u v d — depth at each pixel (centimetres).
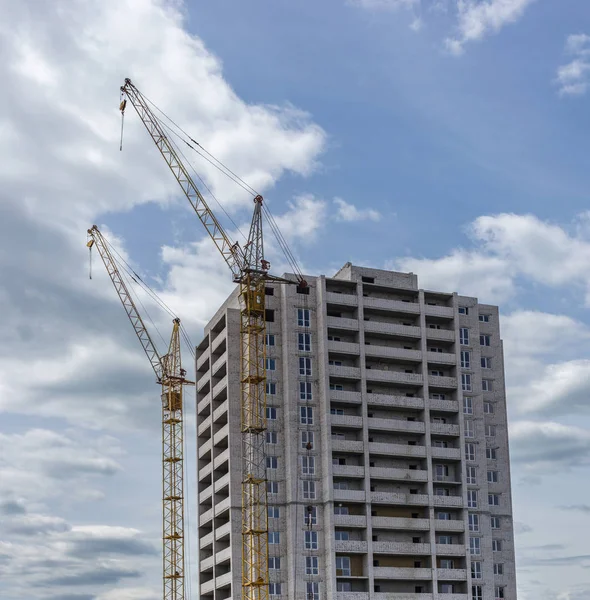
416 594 18612
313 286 19975
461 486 19588
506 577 19875
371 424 19275
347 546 18512
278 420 19312
